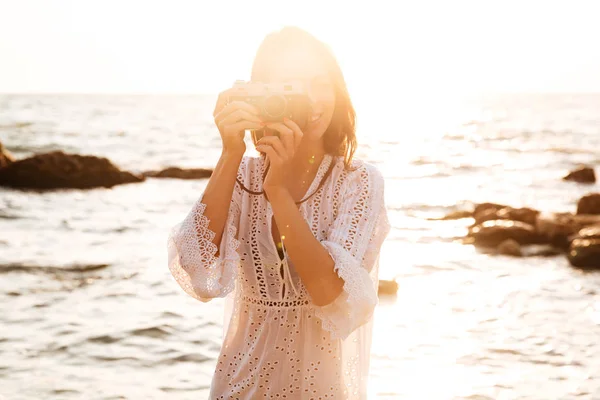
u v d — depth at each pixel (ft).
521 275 39.22
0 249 44.37
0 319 28.07
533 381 21.56
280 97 6.41
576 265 41.86
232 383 7.09
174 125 255.09
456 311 30.30
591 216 53.01
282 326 6.91
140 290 33.35
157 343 25.22
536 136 218.38
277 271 6.89
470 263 42.88
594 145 181.37
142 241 48.55
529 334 26.73
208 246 6.58
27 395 20.22
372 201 6.86
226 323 7.42
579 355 24.20
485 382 21.38
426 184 98.37
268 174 6.41
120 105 512.22
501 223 50.75
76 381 21.44
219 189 6.70
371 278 6.88
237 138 6.58
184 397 20.39
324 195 6.97
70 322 27.73
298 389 6.91
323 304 6.42
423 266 41.75
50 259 40.96
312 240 6.37
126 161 127.85
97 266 38.93
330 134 7.07
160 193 79.87
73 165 84.28
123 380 21.61
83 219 59.57
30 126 226.17
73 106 456.45
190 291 6.79
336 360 6.97
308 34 7.02
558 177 108.06
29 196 75.31
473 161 136.15
